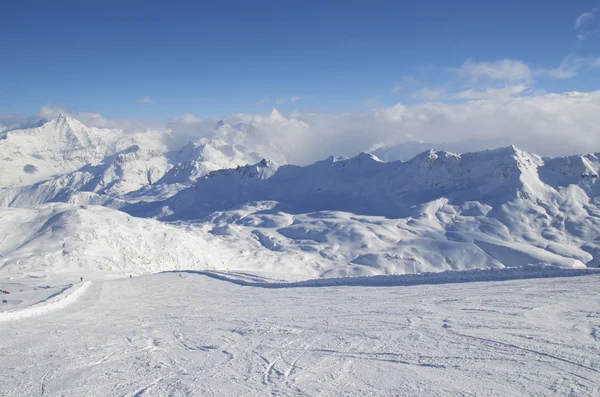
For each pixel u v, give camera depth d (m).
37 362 14.96
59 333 20.62
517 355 11.63
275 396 10.06
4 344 18.45
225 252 164.88
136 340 17.98
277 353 14.10
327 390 10.23
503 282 26.41
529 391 9.21
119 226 118.56
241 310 25.55
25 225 112.62
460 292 24.05
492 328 14.86
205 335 18.22
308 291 33.19
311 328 17.84
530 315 16.27
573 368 10.30
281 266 155.62
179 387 11.23
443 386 9.86
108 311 28.84
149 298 36.94
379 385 10.29
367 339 14.99
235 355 14.30
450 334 14.59
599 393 8.80
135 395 10.81
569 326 14.17
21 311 27.02
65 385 12.09
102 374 12.94
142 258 108.50
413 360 12.08
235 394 10.39
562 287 22.08
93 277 74.06
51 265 89.06
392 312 19.88
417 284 30.48
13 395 11.54
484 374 10.42
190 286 47.56
